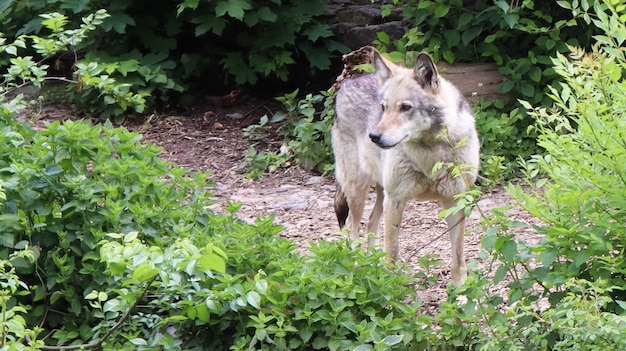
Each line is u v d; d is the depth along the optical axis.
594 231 7.73
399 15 20.25
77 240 9.03
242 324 8.37
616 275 8.00
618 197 7.59
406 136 10.55
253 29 20.95
